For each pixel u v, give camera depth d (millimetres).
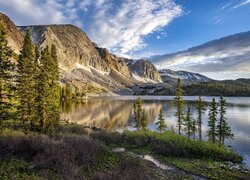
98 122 65312
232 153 23906
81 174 13398
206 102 129625
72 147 17062
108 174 13234
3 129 20781
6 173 12016
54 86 33938
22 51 29641
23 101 27688
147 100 183375
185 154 21781
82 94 190625
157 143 24406
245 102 137125
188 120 46438
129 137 27375
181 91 47156
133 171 14539
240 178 16875
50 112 29781
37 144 16469
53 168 13375
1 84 19969
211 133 40656
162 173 16328
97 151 17953
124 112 93875
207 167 18906
